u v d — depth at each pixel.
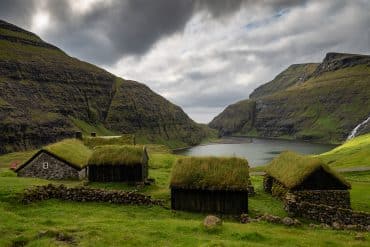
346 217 41.31
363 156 125.31
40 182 51.38
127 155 63.56
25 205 41.06
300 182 49.75
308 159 52.59
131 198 45.03
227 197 45.19
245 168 47.31
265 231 34.19
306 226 38.97
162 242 28.66
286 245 29.66
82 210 40.94
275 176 56.47
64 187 45.88
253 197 56.50
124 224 33.72
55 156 68.75
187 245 27.94
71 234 29.41
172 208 46.44
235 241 29.91
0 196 41.59
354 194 62.50
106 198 45.09
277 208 48.44
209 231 32.28
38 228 31.11
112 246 27.34
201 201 45.75
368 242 32.34
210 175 46.31
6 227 30.70
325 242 31.12
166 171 85.00
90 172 63.62
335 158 139.75
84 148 81.06
